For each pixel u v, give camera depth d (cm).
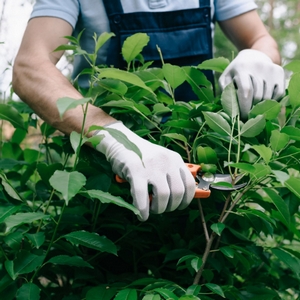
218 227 79
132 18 114
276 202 85
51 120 88
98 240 79
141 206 73
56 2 106
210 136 90
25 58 97
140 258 105
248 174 84
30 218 73
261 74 97
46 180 101
